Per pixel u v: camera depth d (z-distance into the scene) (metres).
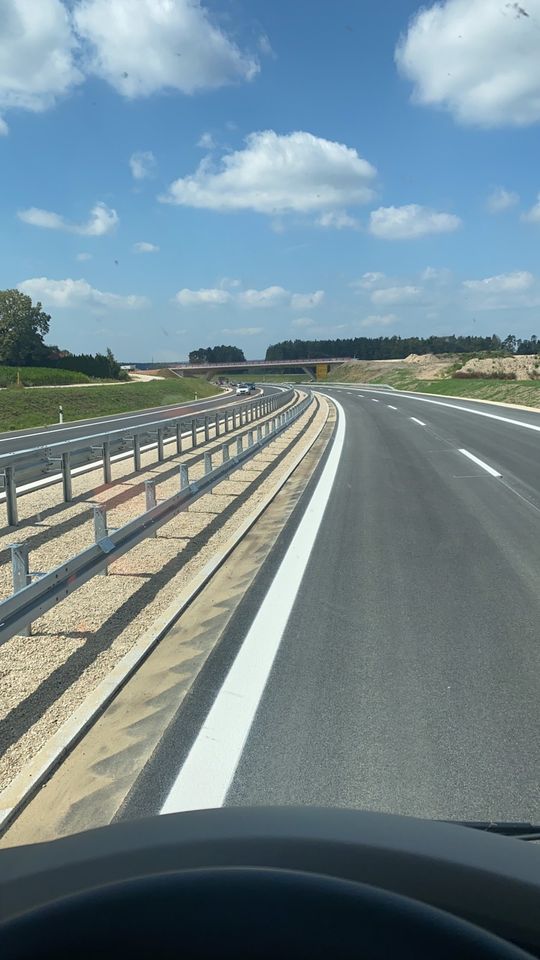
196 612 6.20
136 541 7.30
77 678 4.81
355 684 4.60
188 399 68.38
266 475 15.62
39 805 3.31
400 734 3.92
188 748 3.79
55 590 5.37
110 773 3.56
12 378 65.75
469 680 4.64
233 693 4.48
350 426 28.59
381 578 7.13
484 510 10.70
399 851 1.75
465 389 51.69
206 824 1.91
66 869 1.63
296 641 5.40
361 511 10.83
